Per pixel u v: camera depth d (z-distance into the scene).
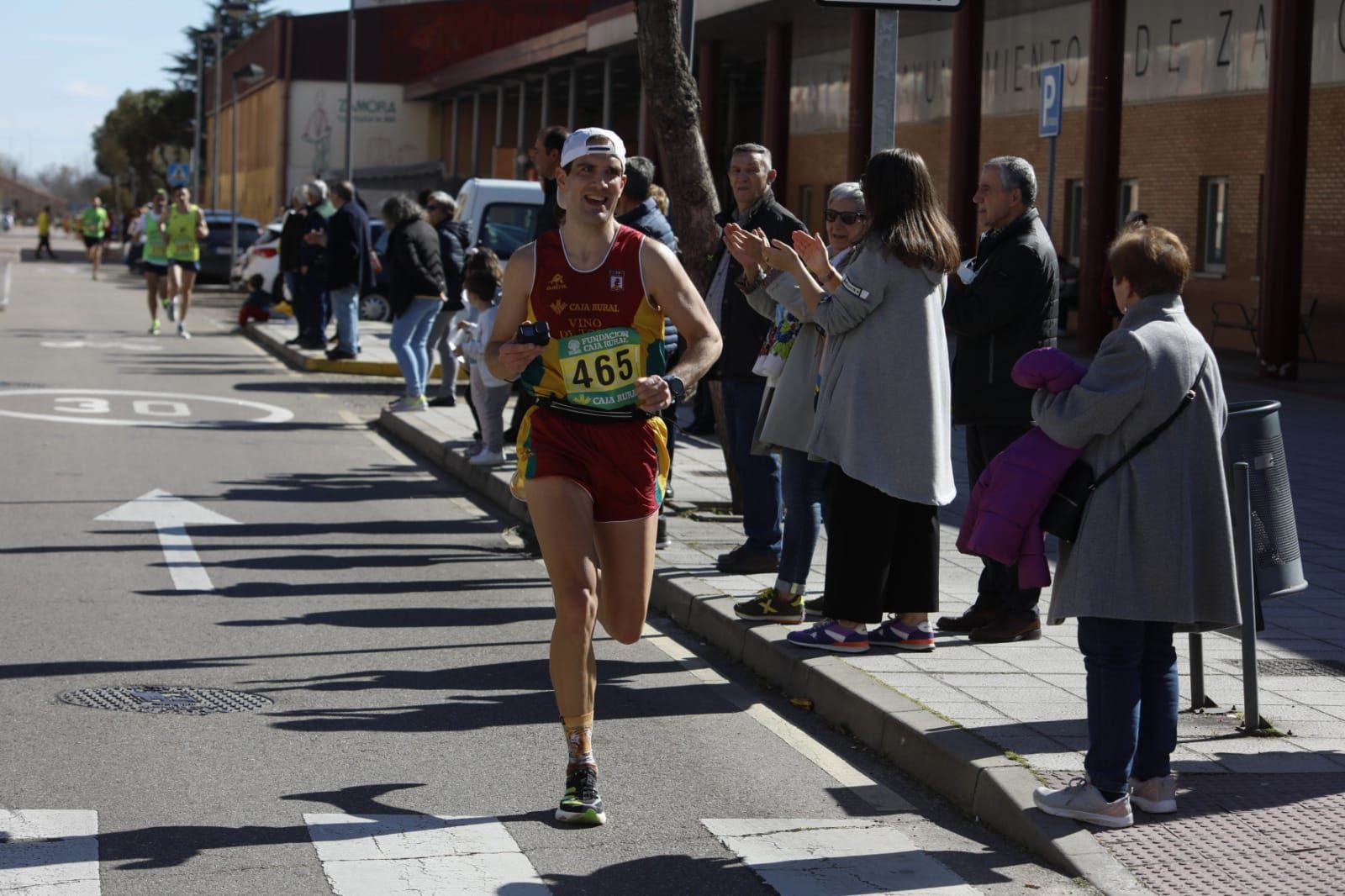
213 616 11.03
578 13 89.19
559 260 7.18
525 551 13.88
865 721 8.50
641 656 10.41
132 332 37.16
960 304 9.62
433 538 14.38
